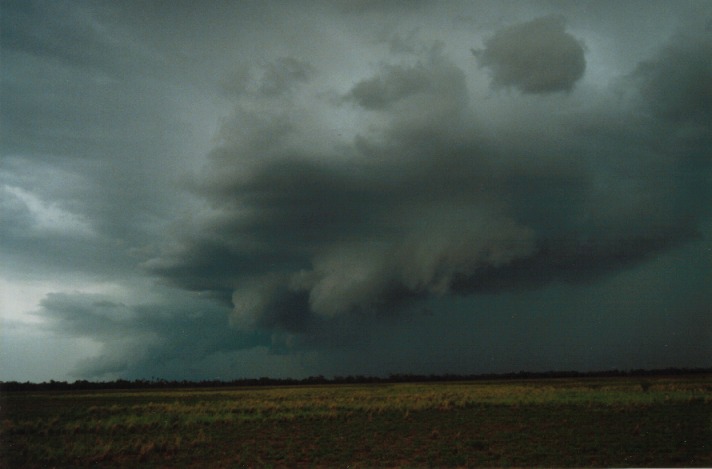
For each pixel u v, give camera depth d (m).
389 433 23.38
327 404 38.59
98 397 60.47
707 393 38.41
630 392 41.38
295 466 17.19
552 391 46.44
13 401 51.16
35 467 17.59
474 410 31.20
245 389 91.44
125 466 17.50
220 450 20.03
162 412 34.84
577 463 16.59
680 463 16.42
